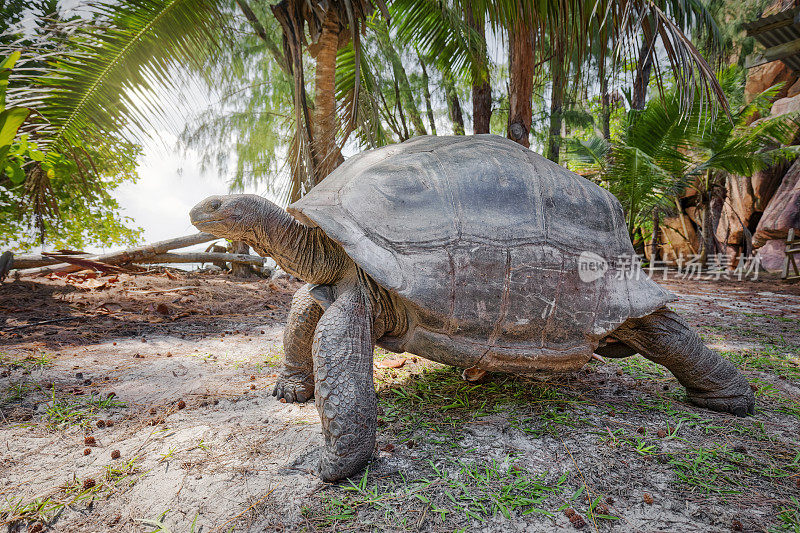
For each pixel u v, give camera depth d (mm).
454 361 2332
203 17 4789
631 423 2609
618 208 2883
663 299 2625
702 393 2848
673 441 2395
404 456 2217
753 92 15594
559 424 2572
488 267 2289
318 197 2525
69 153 4930
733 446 2352
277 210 2613
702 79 4496
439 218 2332
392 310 2395
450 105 12320
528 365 2404
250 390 3051
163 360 3646
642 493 1943
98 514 1776
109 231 9398
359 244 2211
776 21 8328
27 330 4336
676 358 2742
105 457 2172
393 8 6789
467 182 2453
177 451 2221
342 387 1986
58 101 4305
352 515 1777
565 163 12578
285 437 2373
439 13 6633
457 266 2254
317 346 2059
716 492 1957
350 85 6953
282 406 2795
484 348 2312
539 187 2576
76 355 3672
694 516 1797
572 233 2523
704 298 8461
